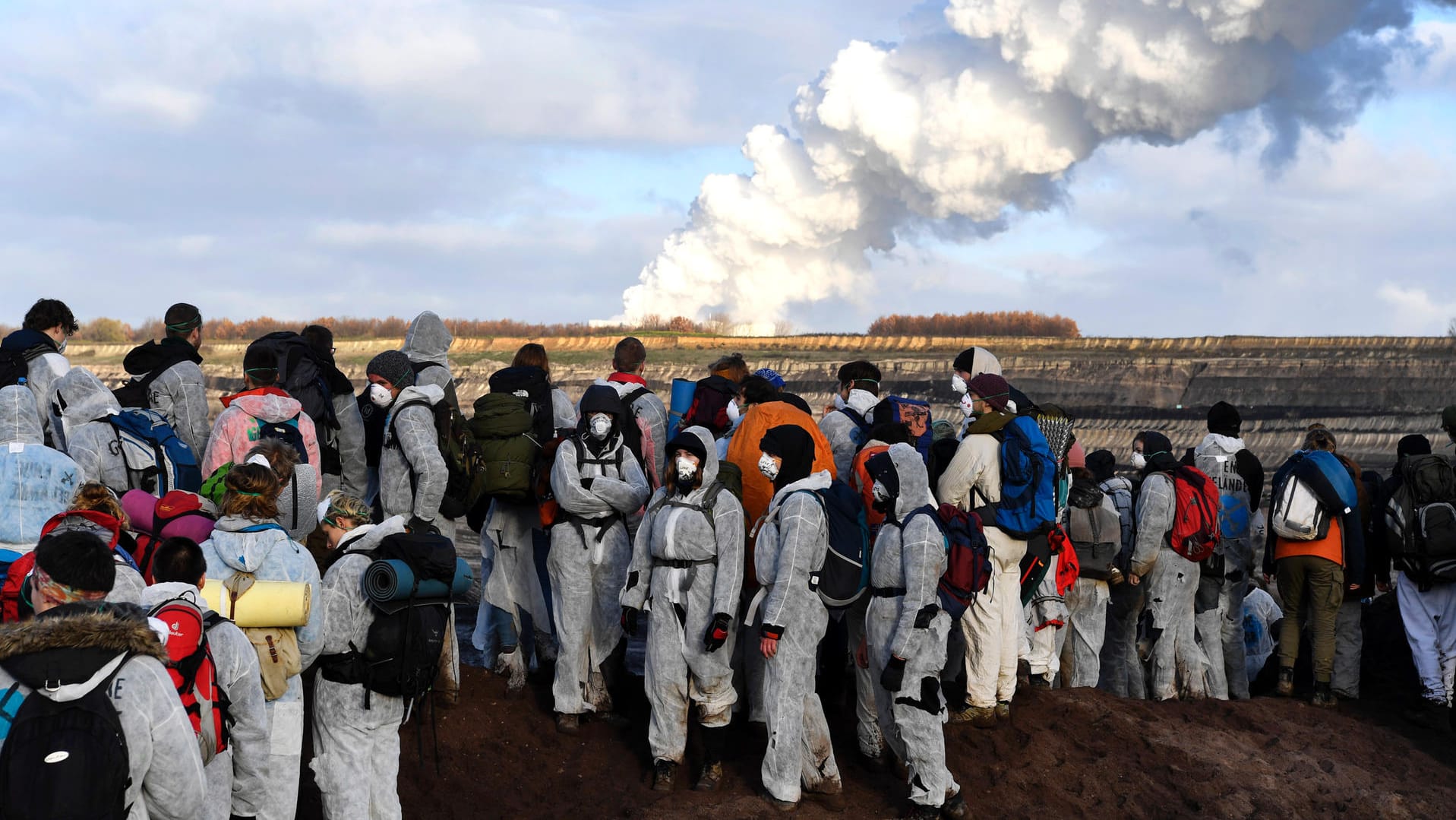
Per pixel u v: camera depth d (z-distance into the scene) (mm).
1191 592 8953
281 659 4801
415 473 6500
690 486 6504
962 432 7777
